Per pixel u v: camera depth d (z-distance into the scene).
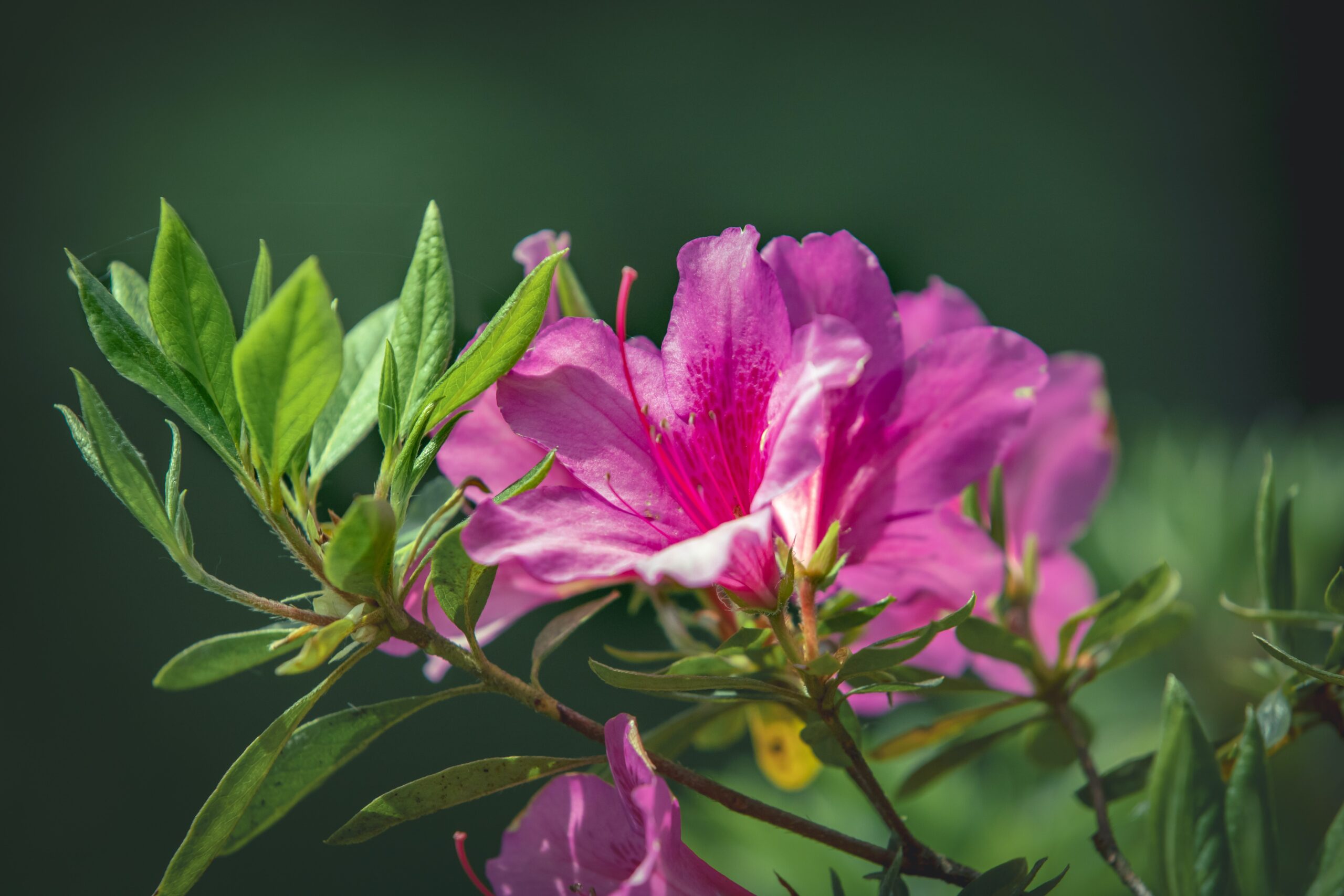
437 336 0.56
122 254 0.60
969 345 0.57
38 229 2.17
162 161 2.27
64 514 1.96
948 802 0.72
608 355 0.56
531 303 0.54
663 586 0.60
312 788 0.54
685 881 0.55
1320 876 0.57
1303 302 2.29
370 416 0.57
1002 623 0.62
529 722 1.61
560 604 0.94
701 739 0.62
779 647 0.57
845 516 0.57
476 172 2.34
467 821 1.71
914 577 0.58
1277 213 2.35
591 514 0.54
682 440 0.56
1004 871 0.55
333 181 2.28
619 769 0.54
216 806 0.53
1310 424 0.86
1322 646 0.63
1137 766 0.60
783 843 0.71
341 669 0.54
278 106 2.36
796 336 0.55
